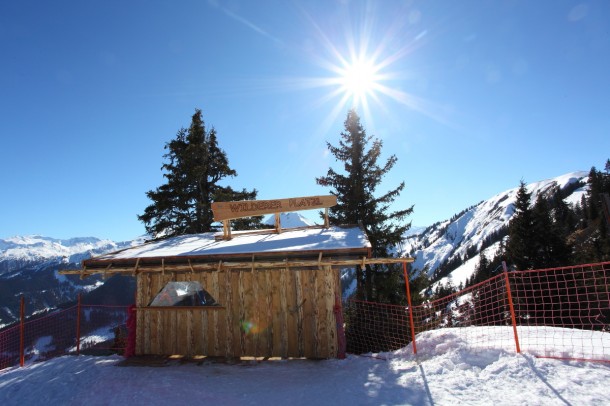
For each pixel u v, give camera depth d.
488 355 7.50
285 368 8.55
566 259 25.39
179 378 8.05
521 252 26.67
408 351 8.95
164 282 10.10
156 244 11.89
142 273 10.19
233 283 9.76
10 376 9.17
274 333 9.42
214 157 26.42
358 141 20.47
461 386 6.42
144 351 10.00
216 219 11.65
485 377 6.63
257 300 9.60
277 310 9.49
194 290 10.48
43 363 9.94
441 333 9.85
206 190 25.22
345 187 20.14
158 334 10.02
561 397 5.55
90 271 9.66
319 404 6.35
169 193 23.70
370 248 8.57
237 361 9.20
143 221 23.58
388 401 6.16
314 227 12.29
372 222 19.16
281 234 11.62
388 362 8.42
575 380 5.99
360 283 18.39
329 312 9.29
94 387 7.72
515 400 5.66
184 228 23.28
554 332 8.51
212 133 26.67
